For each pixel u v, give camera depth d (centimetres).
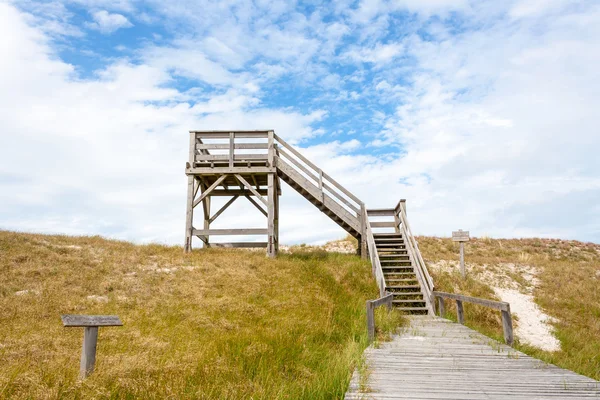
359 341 838
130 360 618
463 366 639
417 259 1512
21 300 1060
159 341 814
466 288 1658
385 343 830
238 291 1285
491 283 1777
